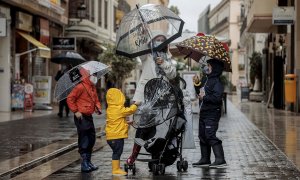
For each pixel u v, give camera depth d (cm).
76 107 995
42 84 2862
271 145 1398
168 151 979
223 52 1045
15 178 941
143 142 950
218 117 1045
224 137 1603
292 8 2577
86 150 1005
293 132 1734
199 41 1045
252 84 5269
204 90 1037
